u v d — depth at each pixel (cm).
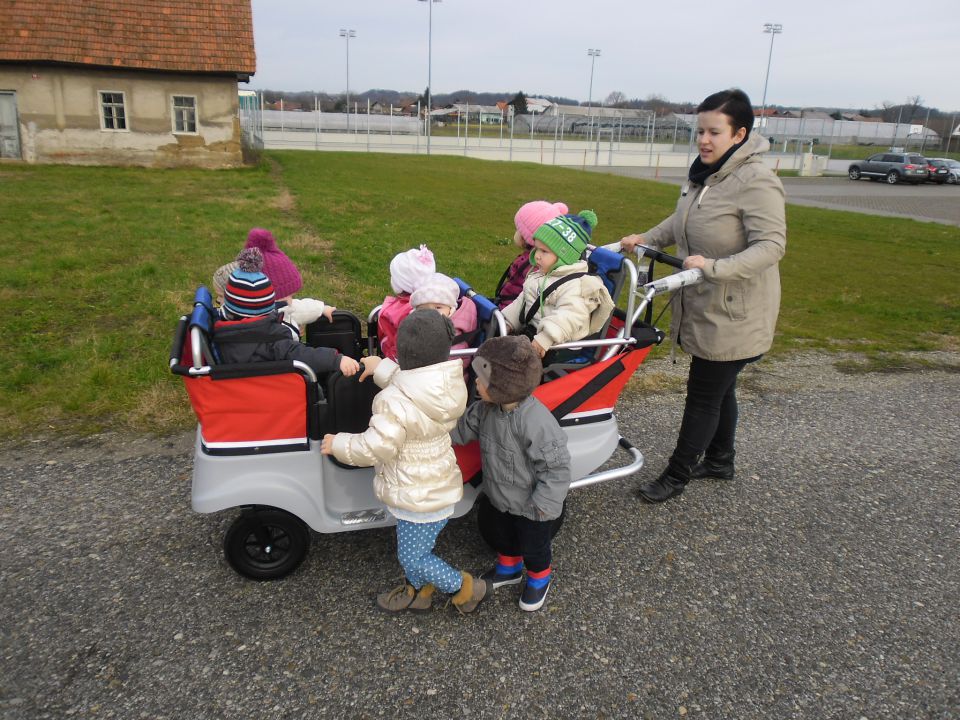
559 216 337
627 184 2858
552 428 290
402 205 1730
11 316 657
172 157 2214
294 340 310
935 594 336
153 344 601
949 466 473
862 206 2484
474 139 4797
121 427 465
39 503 376
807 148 5566
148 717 247
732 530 384
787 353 727
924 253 1504
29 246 952
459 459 326
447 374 273
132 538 350
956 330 855
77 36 2078
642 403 562
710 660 286
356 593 317
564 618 308
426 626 299
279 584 321
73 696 254
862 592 335
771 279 374
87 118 2112
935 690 275
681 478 408
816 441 506
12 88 2041
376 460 271
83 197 1452
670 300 396
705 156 366
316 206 1557
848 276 1209
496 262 1091
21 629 286
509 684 269
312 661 276
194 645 281
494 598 319
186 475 411
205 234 1126
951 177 3606
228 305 295
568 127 5222
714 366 383
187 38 2175
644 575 341
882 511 411
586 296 326
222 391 282
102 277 799
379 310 389
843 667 286
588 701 263
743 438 505
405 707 256
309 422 303
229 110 2225
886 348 762
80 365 549
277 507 304
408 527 284
